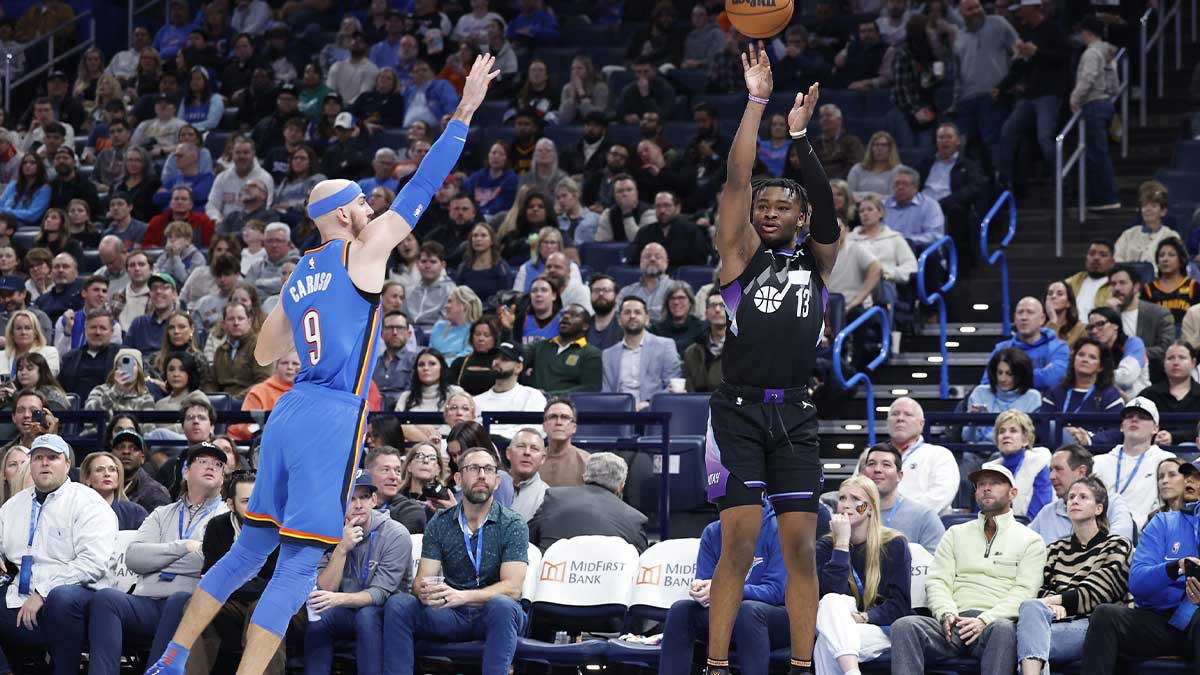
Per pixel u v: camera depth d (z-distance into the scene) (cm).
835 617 948
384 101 2086
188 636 681
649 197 1767
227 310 1422
